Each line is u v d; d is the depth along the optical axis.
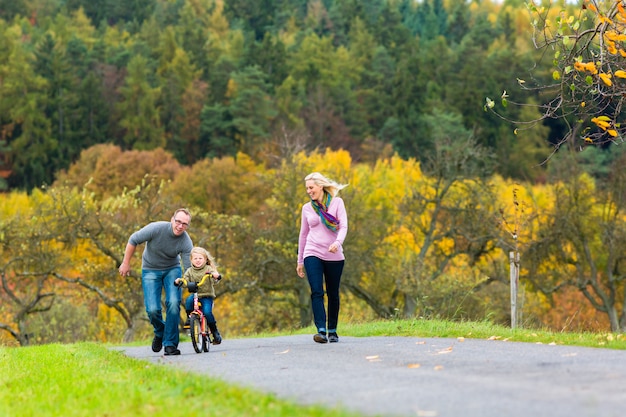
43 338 56.72
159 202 50.09
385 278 54.59
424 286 52.22
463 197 56.31
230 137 166.12
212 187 112.62
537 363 11.23
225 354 15.50
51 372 12.96
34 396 10.27
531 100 142.38
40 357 16.70
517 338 15.68
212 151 162.12
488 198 55.44
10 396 10.44
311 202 16.53
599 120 15.59
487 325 20.25
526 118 140.62
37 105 162.12
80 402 9.39
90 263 48.97
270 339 21.23
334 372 11.17
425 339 16.72
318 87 177.38
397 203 59.47
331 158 87.25
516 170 134.38
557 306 71.50
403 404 8.13
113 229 48.59
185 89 177.25
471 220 54.78
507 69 162.75
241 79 178.50
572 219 56.81
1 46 176.88
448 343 15.35
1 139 159.12
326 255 16.38
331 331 16.66
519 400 8.05
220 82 184.00
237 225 51.62
